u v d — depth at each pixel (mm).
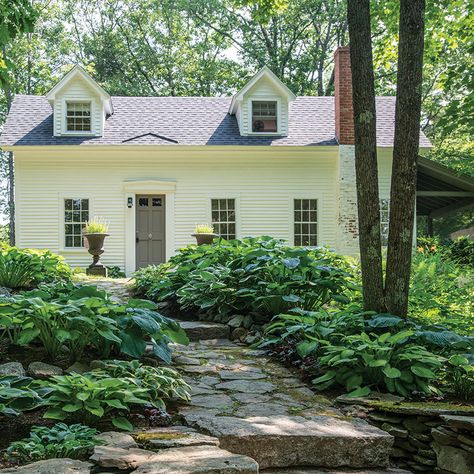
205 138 16141
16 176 15711
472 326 6395
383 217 15758
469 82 11781
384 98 18109
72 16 29594
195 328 6820
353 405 4496
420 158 14719
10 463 3127
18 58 25016
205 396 4594
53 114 16234
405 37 5492
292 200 16125
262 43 29188
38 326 4918
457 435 3908
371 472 3793
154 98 18359
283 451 3680
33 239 15695
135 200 16016
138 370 4371
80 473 2832
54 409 3686
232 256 8352
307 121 17234
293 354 5746
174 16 28391
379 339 4738
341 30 28203
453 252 15656
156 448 3379
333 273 6891
